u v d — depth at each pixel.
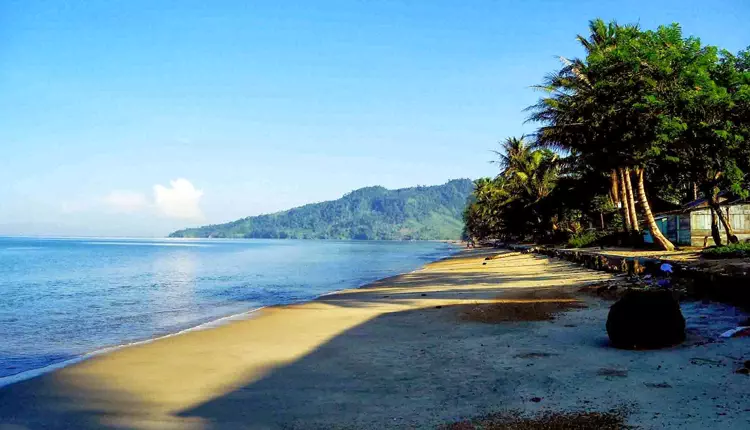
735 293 11.90
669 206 46.50
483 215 104.31
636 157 27.41
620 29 30.56
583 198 51.91
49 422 7.03
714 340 8.80
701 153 26.34
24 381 9.23
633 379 7.07
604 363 8.06
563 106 33.88
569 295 17.09
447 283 25.69
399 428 6.04
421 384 7.82
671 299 8.90
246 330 14.05
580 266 28.62
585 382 7.15
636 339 8.77
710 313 11.34
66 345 13.33
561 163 45.06
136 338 14.18
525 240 83.19
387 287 25.45
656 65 25.25
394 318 14.82
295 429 6.25
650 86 25.47
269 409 7.09
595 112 27.33
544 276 25.53
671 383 6.75
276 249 126.44
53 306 21.47
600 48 33.78
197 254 89.94
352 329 13.29
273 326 14.59
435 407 6.70
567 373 7.70
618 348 9.00
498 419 6.06
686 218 33.56
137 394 8.17
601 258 24.48
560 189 53.53
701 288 13.40
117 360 10.66
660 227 36.66
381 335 12.20
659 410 5.85
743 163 25.91
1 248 123.69
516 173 63.97
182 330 15.25
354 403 7.11
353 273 40.56
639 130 26.19
